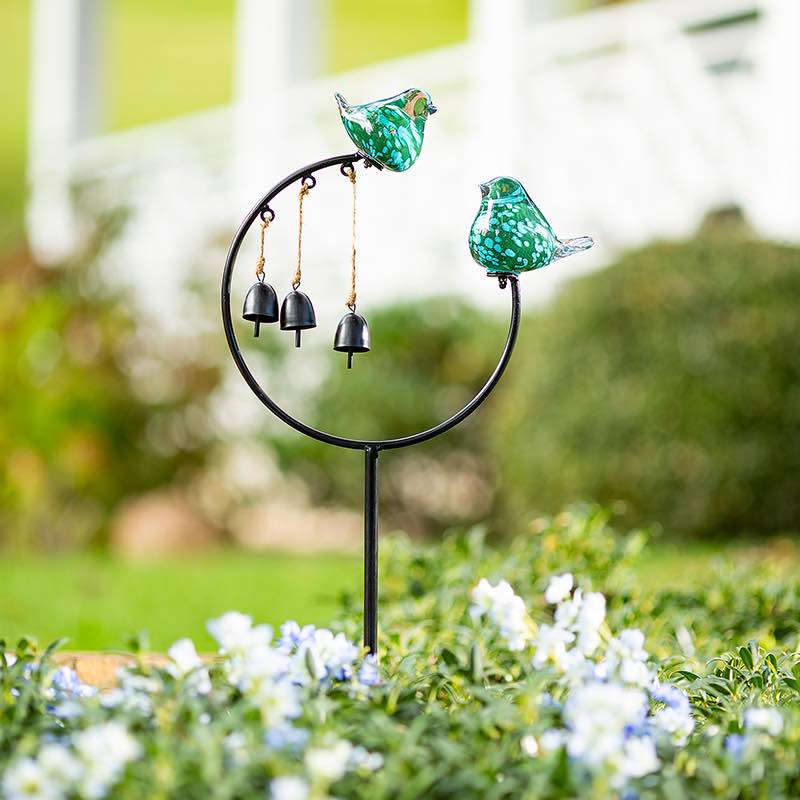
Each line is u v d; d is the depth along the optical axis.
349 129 2.71
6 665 2.43
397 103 2.73
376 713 2.13
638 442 7.09
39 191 11.96
